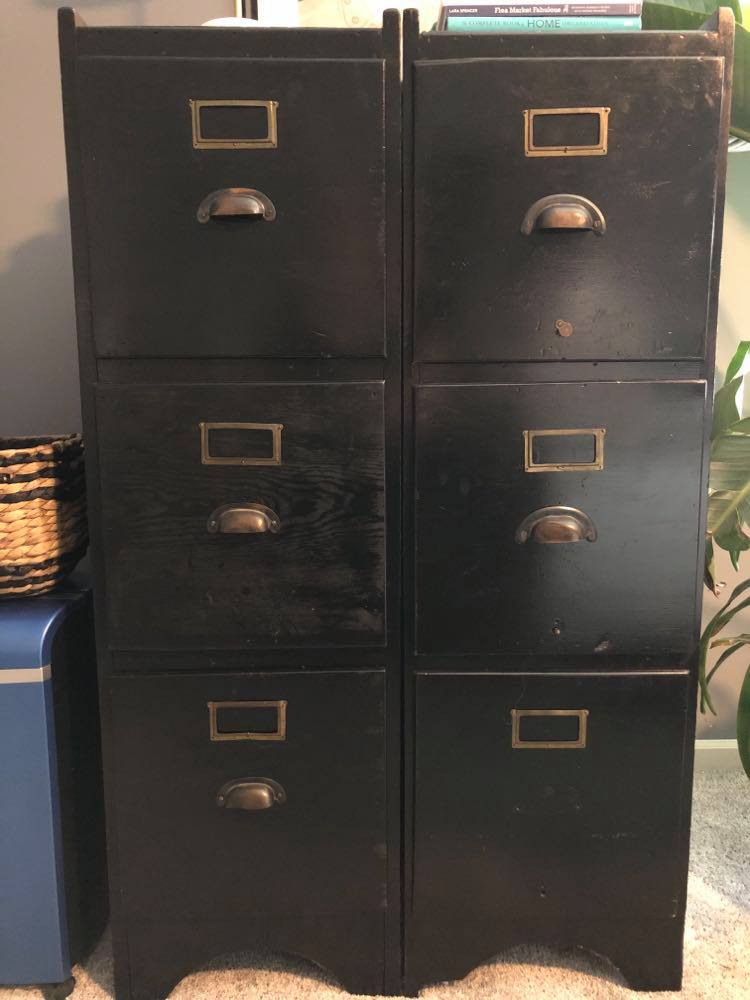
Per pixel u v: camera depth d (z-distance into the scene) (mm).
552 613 990
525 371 955
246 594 976
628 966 1061
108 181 901
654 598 989
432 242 920
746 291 1531
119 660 992
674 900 1043
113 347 934
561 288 932
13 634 993
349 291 929
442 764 1018
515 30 975
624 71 894
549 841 1032
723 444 1178
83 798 1112
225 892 1030
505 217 916
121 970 1040
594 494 967
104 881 1193
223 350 936
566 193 912
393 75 893
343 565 974
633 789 1023
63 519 1090
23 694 998
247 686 994
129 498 954
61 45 880
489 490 964
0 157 1381
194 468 950
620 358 951
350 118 896
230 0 1348
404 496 973
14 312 1425
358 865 1031
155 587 971
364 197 911
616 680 1001
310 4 1312
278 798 1011
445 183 909
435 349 942
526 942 1059
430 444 955
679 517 974
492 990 1061
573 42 897
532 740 1013
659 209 920
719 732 1637
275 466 952
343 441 951
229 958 1134
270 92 888
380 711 1003
